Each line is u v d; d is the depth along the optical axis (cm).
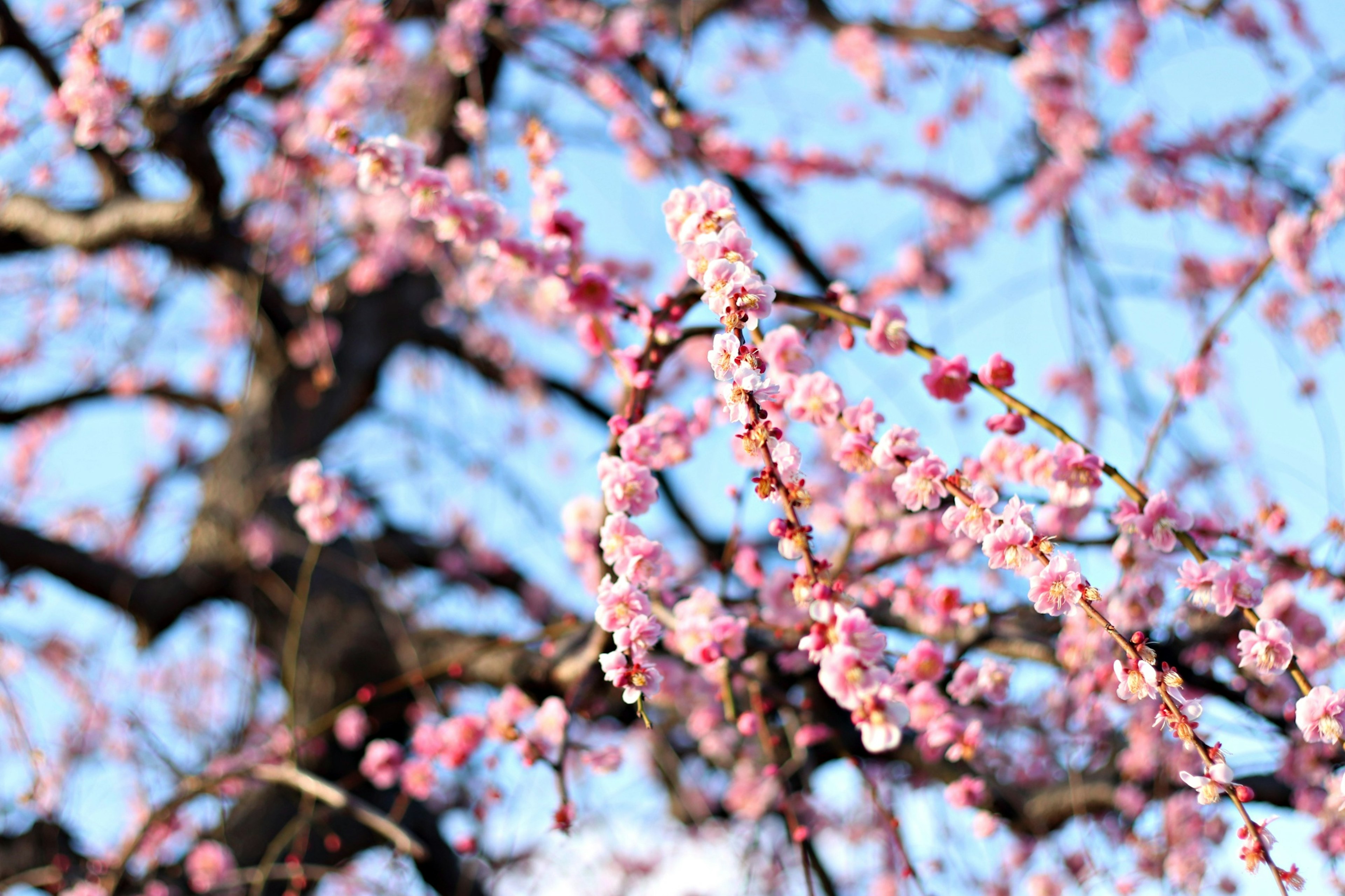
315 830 480
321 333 568
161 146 482
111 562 568
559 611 654
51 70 465
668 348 275
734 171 638
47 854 470
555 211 288
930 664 300
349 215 616
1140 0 583
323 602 544
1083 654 337
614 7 639
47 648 590
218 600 591
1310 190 576
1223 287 612
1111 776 430
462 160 580
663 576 246
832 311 253
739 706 406
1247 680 351
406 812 500
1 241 600
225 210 562
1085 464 243
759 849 495
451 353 726
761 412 194
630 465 234
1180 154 621
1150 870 395
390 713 516
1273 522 288
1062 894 427
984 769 432
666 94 485
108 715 577
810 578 203
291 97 568
